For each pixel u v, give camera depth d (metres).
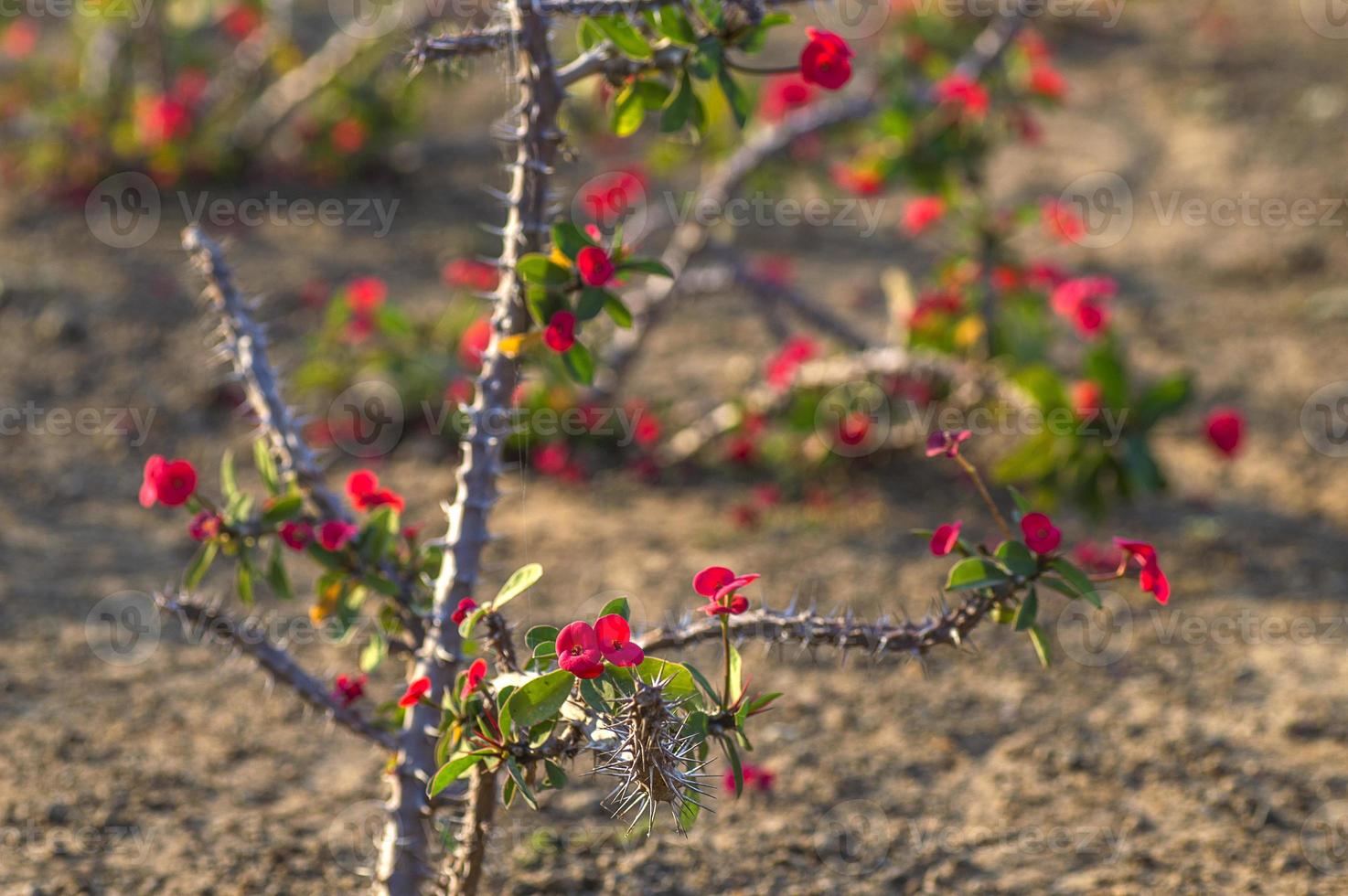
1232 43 22.66
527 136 4.63
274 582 4.97
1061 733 7.40
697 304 14.30
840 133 11.70
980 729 7.46
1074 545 9.65
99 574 8.90
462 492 4.85
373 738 5.00
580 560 9.28
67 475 10.30
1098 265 15.20
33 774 6.68
